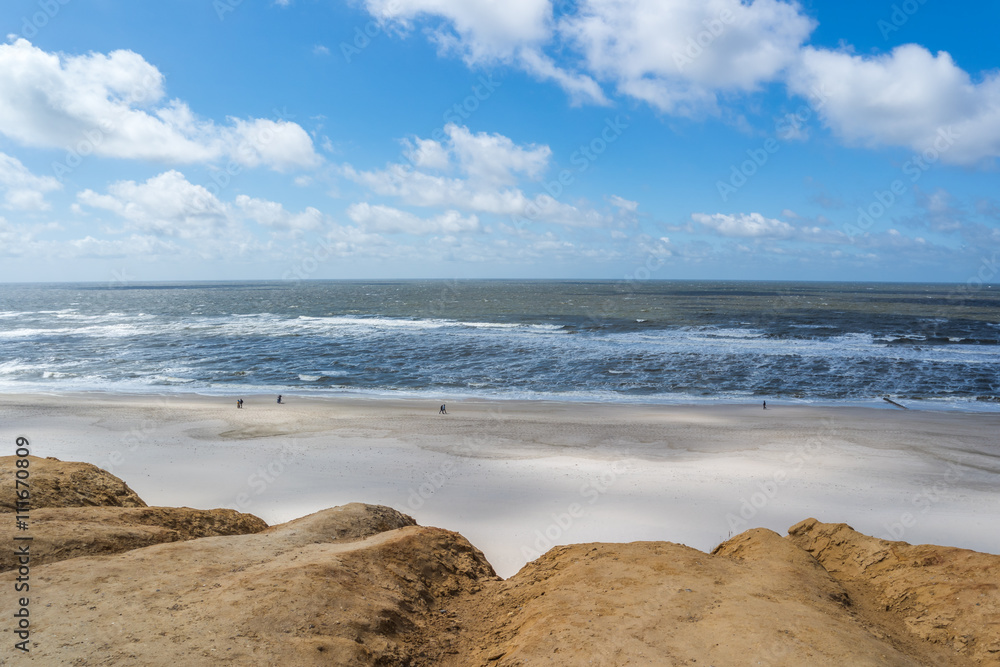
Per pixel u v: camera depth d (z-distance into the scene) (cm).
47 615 700
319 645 678
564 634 732
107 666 603
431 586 973
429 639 801
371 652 704
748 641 683
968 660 711
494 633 837
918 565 946
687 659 660
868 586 960
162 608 736
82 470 1370
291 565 889
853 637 709
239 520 1312
